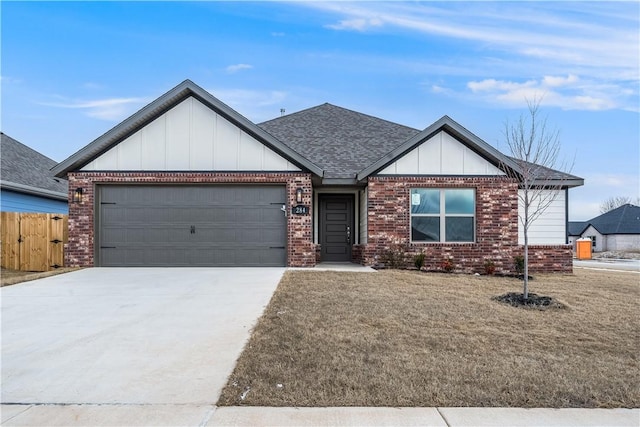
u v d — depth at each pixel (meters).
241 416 3.73
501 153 12.80
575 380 4.52
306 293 8.34
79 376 4.59
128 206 12.53
